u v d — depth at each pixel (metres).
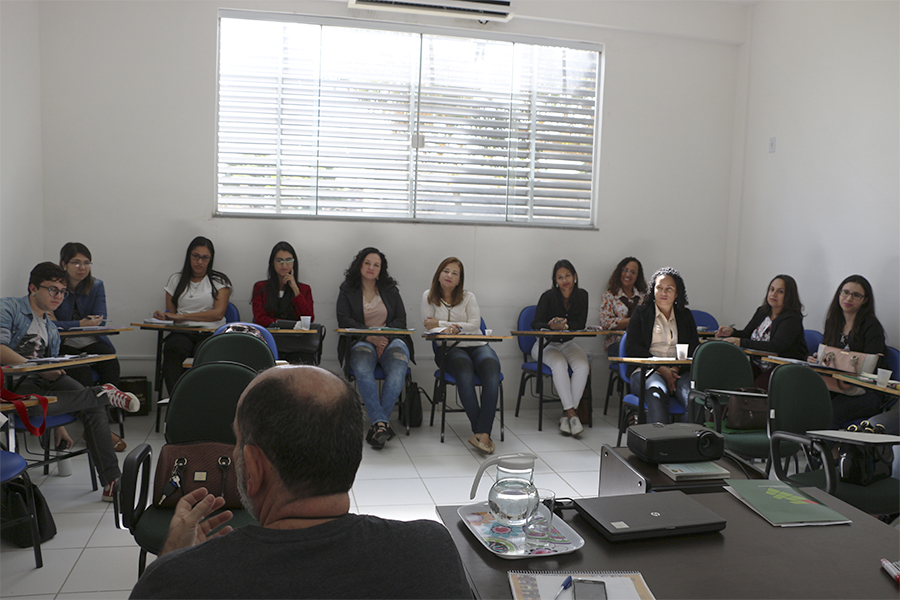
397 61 5.07
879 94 4.19
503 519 1.53
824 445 2.46
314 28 4.93
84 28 4.54
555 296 4.96
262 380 0.93
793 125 4.95
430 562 0.89
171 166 4.73
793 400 2.82
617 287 5.28
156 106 4.69
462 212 5.26
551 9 5.09
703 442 2.10
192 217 4.78
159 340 4.36
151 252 4.74
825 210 4.62
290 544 0.84
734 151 5.61
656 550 1.42
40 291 3.18
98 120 4.61
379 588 0.85
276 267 4.62
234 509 1.98
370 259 4.55
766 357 3.93
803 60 4.84
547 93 5.34
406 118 5.11
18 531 2.57
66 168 4.58
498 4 4.64
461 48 5.16
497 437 4.40
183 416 2.10
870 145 4.25
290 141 4.95
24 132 4.24
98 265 4.68
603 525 1.48
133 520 1.88
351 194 5.07
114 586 2.27
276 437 0.88
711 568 1.33
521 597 1.21
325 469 0.89
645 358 3.90
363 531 0.89
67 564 2.43
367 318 4.61
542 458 3.93
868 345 3.79
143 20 4.62
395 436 4.37
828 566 1.35
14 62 4.09
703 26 5.40
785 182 5.03
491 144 5.27
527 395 5.33
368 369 4.19
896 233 4.05
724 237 5.65
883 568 1.34
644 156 5.46
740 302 5.54
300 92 4.94
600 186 5.39
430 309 4.59
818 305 4.70
